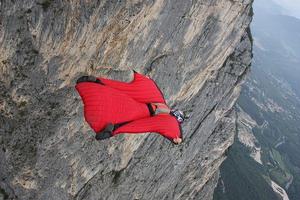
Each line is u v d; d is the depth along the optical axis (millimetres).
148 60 36562
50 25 27844
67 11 27469
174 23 35219
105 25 29094
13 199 34656
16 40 28422
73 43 29266
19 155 33375
